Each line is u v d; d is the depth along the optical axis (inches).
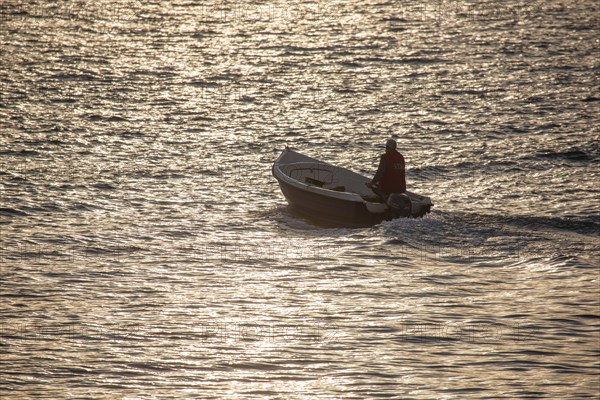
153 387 1412.4
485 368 1491.1
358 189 2783.0
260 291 1924.2
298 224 2507.4
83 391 1392.7
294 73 5009.8
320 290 1930.4
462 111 4165.8
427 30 6314.0
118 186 2881.4
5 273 2021.4
